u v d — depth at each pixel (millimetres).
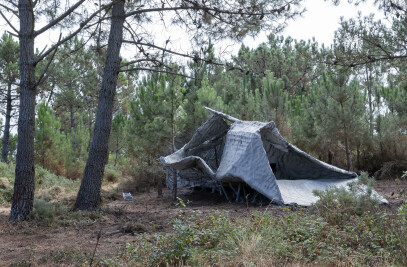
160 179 14602
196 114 14594
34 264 5551
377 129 16328
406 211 5402
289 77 29969
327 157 17422
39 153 19766
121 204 12602
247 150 10758
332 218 6590
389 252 4844
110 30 10695
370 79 20750
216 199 12508
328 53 10500
